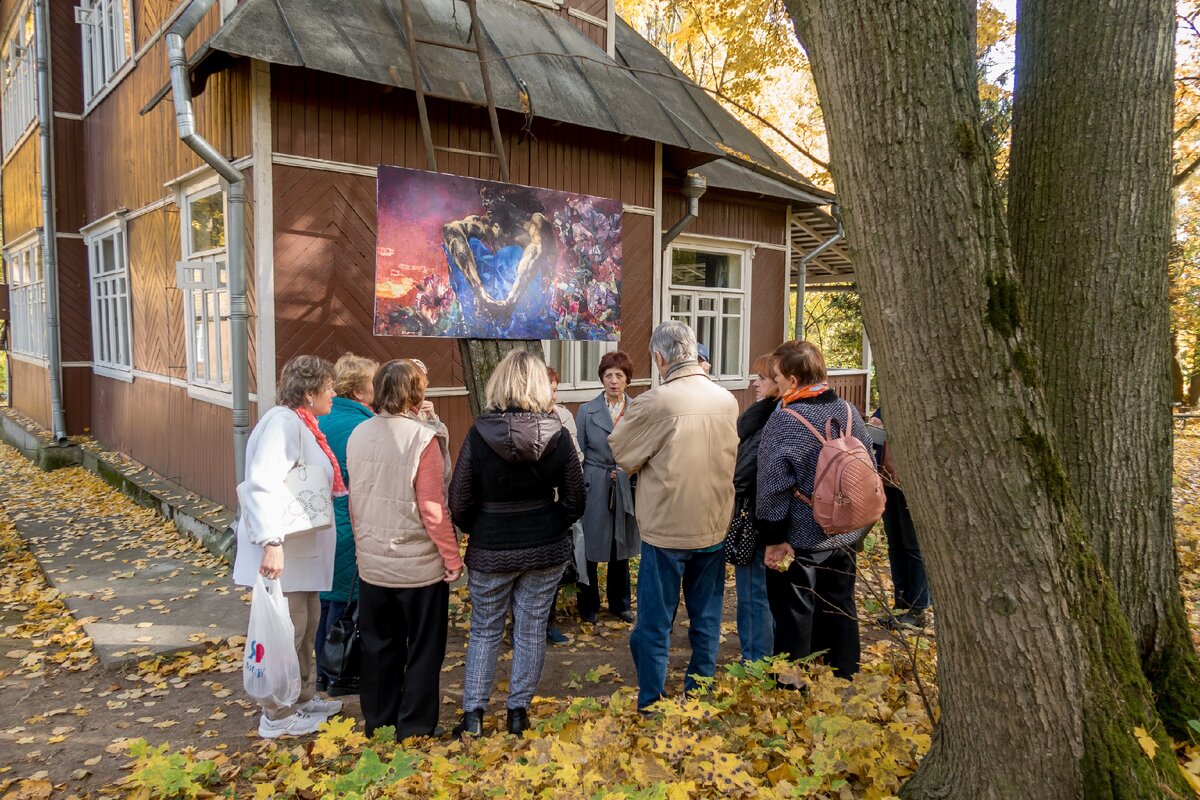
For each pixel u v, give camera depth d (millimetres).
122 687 4160
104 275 10398
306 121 5895
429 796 2699
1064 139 2828
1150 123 2752
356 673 3887
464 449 3273
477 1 7227
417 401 3336
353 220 6164
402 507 3246
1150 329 2805
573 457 3346
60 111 10953
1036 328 2891
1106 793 2035
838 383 13820
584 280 7125
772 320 10766
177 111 5512
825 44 2186
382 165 5789
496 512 3293
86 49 10672
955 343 2080
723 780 2494
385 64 5801
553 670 4285
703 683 3266
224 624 4859
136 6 8633
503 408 3287
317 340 6020
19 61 12938
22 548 6789
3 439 14156
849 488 3105
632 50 10969
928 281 2090
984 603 2127
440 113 6613
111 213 9547
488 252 6395
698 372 3445
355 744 2869
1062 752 2076
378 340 6332
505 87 6527
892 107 2078
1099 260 2789
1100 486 2809
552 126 7301
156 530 7117
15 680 4242
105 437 10797
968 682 2205
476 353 6355
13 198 14203
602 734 2857
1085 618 2125
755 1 7277
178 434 8008
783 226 10781
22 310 14297
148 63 8227
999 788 2145
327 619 3979
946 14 2064
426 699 3318
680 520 3309
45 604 5324
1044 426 2109
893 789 2463
